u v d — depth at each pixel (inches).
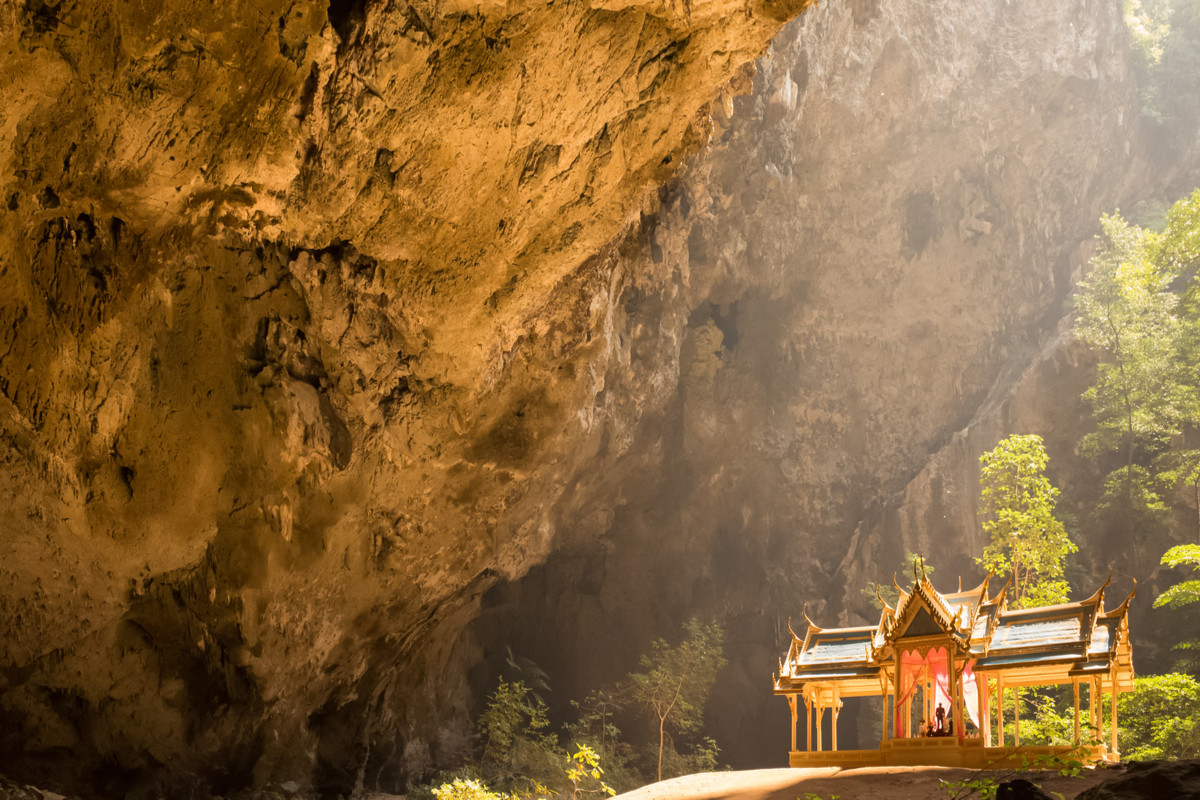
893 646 576.7
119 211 531.8
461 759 1055.0
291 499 681.6
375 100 561.9
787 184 1301.7
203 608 652.1
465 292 696.4
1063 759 414.0
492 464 868.6
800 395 1470.2
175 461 598.5
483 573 1048.8
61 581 566.3
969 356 1486.2
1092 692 560.7
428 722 1073.5
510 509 968.3
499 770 995.9
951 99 1362.0
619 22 584.4
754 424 1450.5
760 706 1370.6
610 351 1047.0
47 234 510.0
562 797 925.2
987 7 1363.2
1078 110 1396.4
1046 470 1339.8
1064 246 1488.7
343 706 885.8
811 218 1384.1
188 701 678.5
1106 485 1266.0
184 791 678.5
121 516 577.6
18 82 448.5
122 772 642.8
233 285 631.8
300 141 560.7
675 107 654.5
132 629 637.9
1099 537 1273.4
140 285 561.3
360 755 900.0
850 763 571.5
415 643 975.6
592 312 861.8
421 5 538.6
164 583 637.3
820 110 1295.5
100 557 577.0
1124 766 407.2
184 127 512.7
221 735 700.7
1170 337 1243.2
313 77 536.7
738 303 1441.9
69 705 609.6
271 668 709.9
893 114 1343.5
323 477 700.0
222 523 640.4
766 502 1461.6
